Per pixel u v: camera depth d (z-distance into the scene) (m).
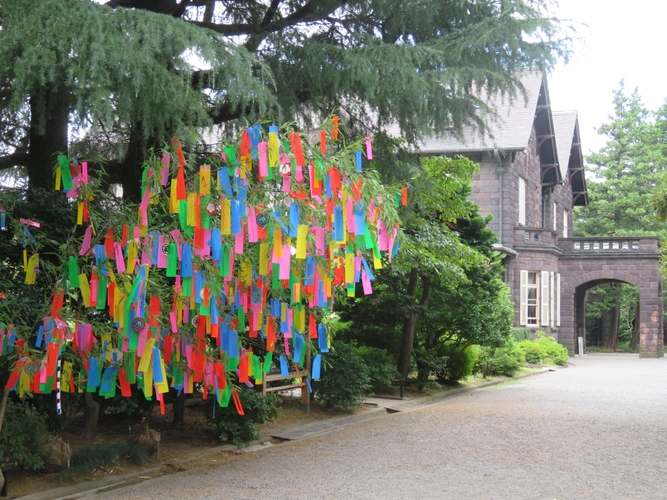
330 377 12.20
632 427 10.62
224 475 7.45
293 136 5.43
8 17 5.73
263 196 5.87
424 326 17.00
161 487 6.89
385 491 6.64
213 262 6.36
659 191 16.06
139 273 5.57
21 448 6.56
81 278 5.75
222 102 7.63
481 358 19.31
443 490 6.68
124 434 9.08
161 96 6.41
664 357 32.09
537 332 28.91
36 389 5.80
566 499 6.36
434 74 8.52
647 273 31.30
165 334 6.20
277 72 8.67
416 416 12.22
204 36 6.39
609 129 44.62
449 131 9.47
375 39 8.62
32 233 7.20
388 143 9.80
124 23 6.16
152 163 5.72
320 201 5.99
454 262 14.48
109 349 6.04
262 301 6.32
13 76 5.91
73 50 5.89
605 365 26.72
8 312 6.49
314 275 6.20
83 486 6.83
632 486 6.87
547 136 32.84
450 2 9.23
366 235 5.88
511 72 9.21
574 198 41.06
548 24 8.52
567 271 32.34
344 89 8.78
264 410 9.40
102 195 6.80
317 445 9.37
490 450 8.80
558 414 12.14
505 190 27.92
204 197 5.50
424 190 10.37
